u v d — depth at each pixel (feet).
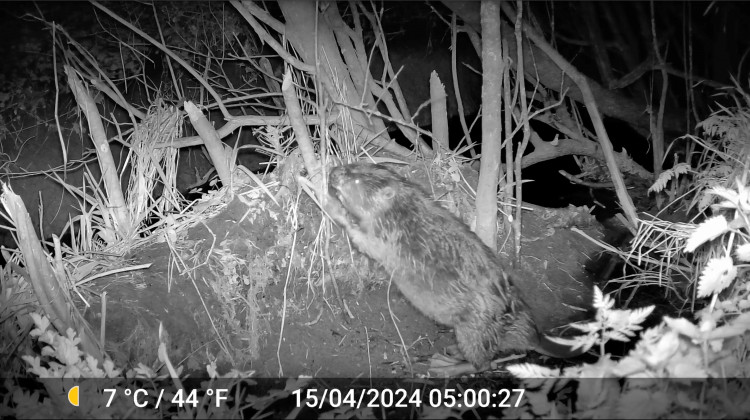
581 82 9.68
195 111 8.81
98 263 8.34
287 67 8.89
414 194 7.75
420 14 14.07
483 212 8.55
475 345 7.45
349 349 7.85
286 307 8.10
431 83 9.78
